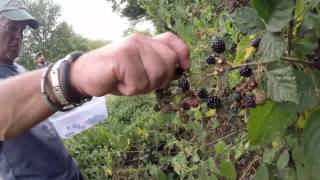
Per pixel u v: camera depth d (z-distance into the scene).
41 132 2.29
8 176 2.24
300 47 0.89
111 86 0.70
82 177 2.66
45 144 2.29
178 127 2.55
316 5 0.91
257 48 0.94
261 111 0.94
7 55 2.42
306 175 1.07
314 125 0.90
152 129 3.24
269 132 0.96
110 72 0.68
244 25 0.88
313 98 0.85
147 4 3.32
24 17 2.45
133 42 0.68
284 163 1.16
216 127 1.91
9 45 2.40
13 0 2.47
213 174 1.71
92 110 2.36
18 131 0.81
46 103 0.78
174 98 0.85
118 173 3.39
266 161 1.25
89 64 0.71
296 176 1.21
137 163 3.43
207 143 1.95
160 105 0.88
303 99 0.85
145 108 4.45
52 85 0.76
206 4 2.23
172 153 3.03
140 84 0.67
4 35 2.37
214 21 2.01
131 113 4.65
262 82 0.82
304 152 0.91
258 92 0.82
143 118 3.76
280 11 0.80
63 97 0.76
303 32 0.91
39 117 0.80
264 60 0.81
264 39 0.82
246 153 1.66
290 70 0.79
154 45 0.69
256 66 0.86
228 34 1.70
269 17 0.81
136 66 0.67
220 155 1.73
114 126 4.29
